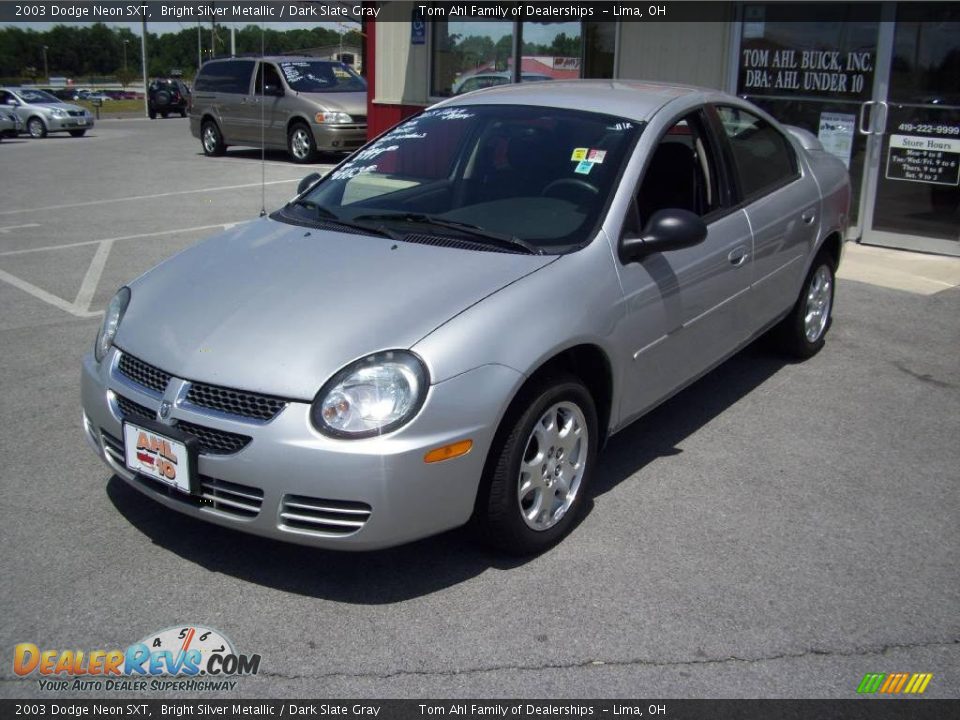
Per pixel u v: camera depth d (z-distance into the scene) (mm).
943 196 8242
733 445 4574
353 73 17328
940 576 3467
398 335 3156
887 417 4926
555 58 11039
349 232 3959
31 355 5734
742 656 3010
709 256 4297
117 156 18016
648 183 4184
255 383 3094
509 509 3355
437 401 3066
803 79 8922
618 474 4258
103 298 7109
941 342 6090
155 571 3438
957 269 7879
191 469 3156
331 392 3037
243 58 17125
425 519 3133
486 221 3900
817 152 5906
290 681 2891
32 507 3877
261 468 3047
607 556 3574
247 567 3479
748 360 5777
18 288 7391
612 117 4262
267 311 3361
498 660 2986
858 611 3246
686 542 3678
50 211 11203
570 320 3461
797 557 3580
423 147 4508
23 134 26438
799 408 5039
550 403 3426
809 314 5664
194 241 9375
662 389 4172
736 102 4934
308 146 16109
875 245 8750
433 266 3537
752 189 4828
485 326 3230
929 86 8148
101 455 3602
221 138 17609
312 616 3197
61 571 3426
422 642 3068
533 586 3379
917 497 4066
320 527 3096
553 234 3770
